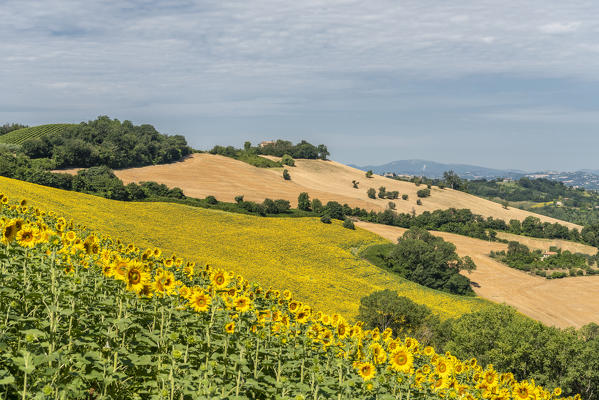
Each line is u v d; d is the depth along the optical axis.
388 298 66.00
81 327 9.27
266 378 9.77
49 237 9.30
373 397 10.21
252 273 75.56
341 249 113.31
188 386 8.25
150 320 10.91
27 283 9.71
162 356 9.24
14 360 6.84
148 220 94.81
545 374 45.97
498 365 47.59
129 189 110.62
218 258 80.38
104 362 8.20
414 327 65.00
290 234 113.06
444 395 11.80
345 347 11.45
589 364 43.94
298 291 73.31
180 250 78.75
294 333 11.30
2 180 87.50
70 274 10.66
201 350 10.13
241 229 107.88
